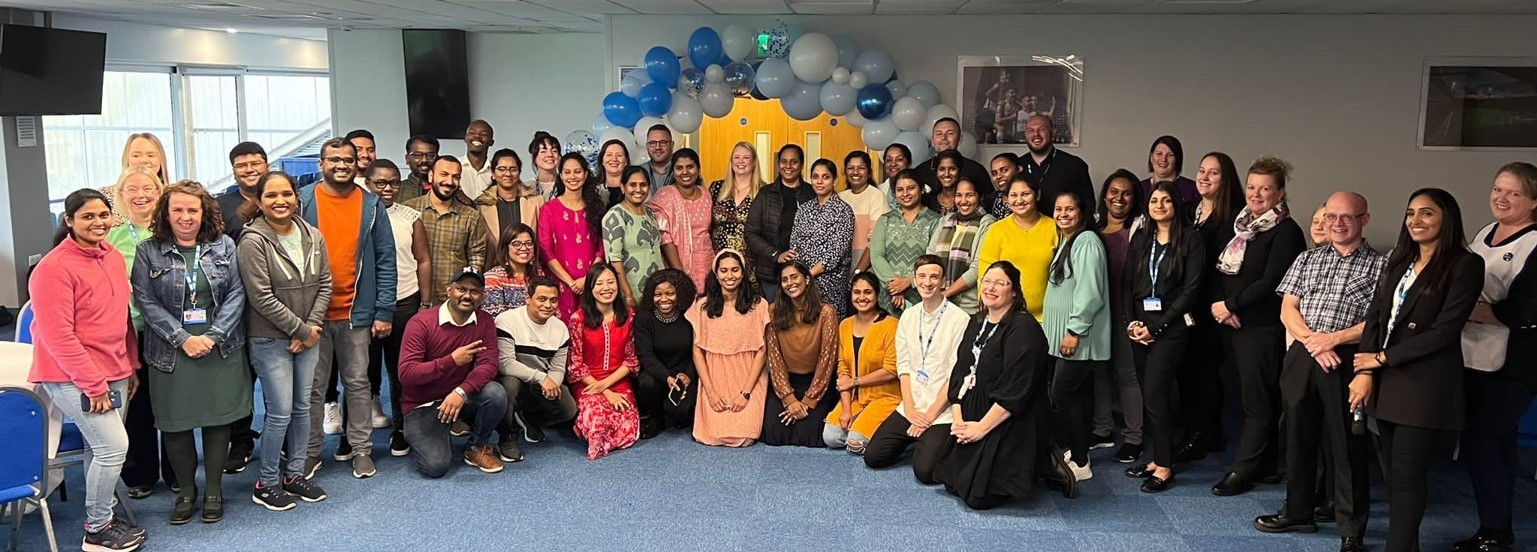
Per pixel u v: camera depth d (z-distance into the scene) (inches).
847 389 193.3
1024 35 287.3
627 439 193.8
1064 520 158.9
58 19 327.3
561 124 424.8
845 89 262.8
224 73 436.8
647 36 298.5
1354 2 256.5
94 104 320.5
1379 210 293.0
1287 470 152.9
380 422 206.5
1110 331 181.8
